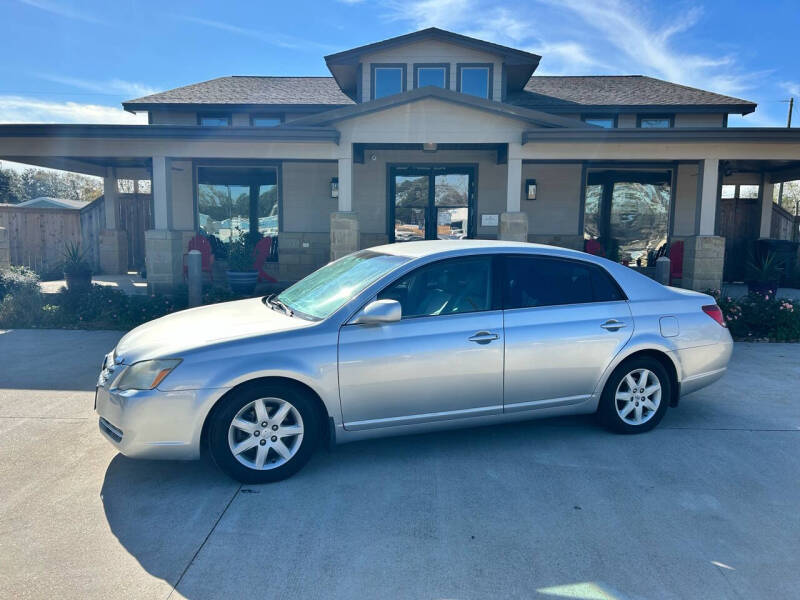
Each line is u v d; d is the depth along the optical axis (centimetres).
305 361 382
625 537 317
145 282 1434
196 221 1503
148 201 1731
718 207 1481
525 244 466
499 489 374
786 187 4506
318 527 326
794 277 1495
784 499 361
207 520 333
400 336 405
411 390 407
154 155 1070
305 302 454
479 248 447
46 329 884
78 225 1698
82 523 329
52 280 1538
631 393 470
